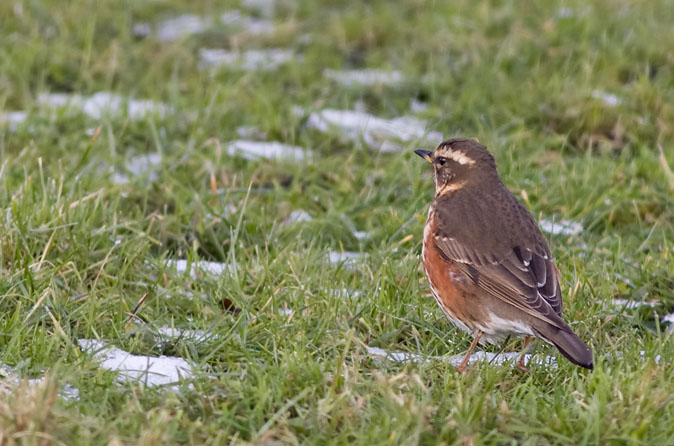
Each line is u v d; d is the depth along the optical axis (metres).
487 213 10.80
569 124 17.22
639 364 9.76
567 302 11.48
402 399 8.76
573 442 8.49
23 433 7.95
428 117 17.97
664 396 8.87
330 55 20.69
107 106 17.20
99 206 13.10
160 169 15.63
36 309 10.73
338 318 10.99
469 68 19.84
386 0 23.92
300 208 14.52
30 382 9.34
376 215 14.28
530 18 21.80
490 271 10.41
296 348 9.76
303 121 17.38
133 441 8.16
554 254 12.95
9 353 9.70
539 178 15.16
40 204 12.60
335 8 23.86
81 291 11.48
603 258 13.08
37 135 16.38
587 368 9.21
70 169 14.74
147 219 13.38
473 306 10.48
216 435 8.44
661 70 19.48
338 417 8.61
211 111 17.34
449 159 11.38
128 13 22.38
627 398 8.93
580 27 21.03
